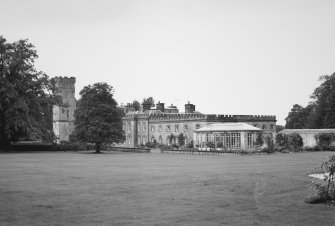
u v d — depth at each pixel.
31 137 68.62
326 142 73.44
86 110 74.00
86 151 80.00
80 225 14.52
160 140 98.44
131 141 104.44
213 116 88.50
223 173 29.72
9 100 68.00
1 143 73.88
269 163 39.84
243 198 18.98
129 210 16.72
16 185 23.58
